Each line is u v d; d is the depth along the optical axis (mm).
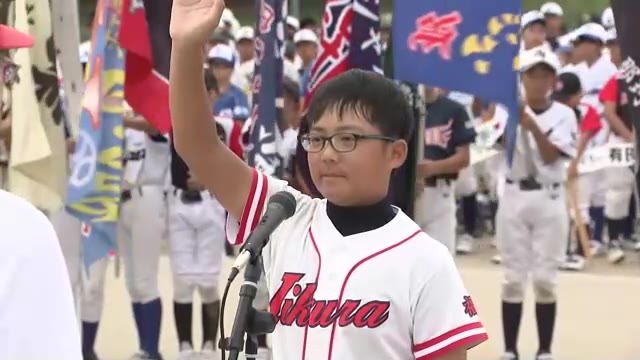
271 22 6355
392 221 3162
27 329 2203
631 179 12922
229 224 3465
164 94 6730
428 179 7676
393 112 3125
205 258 7980
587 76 12570
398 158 3189
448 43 5949
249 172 3416
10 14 6016
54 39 6379
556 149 7801
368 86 3119
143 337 8062
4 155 6578
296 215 3293
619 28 5504
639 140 5566
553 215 7863
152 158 7762
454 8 5922
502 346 8812
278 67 6430
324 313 3049
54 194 6289
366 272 3043
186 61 3166
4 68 2682
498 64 5914
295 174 6637
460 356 3027
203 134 3299
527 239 7957
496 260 13492
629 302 10852
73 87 6641
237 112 8914
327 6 6371
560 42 13047
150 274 7930
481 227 14898
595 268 12961
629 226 13539
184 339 8141
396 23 6016
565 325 9664
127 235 7820
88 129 6227
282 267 3203
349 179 3092
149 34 6645
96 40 6242
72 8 6578
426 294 3016
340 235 3146
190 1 3164
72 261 7418
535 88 7820
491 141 10938
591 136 12836
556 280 7988
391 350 3008
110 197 6328
